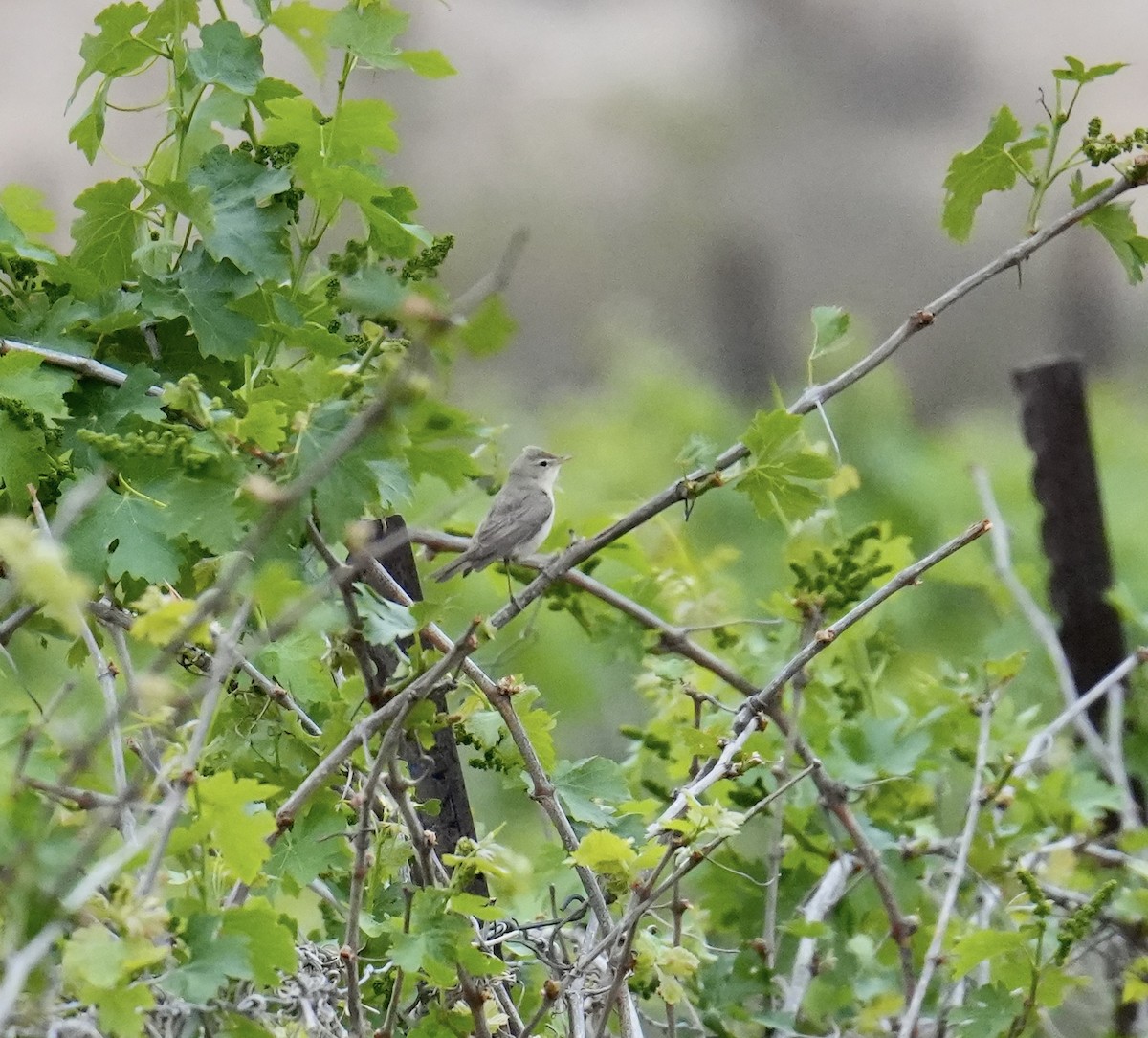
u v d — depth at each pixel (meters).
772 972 7.68
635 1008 6.87
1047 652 9.94
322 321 7.06
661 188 36.97
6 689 7.34
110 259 7.12
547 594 8.99
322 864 6.11
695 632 9.14
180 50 7.02
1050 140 7.43
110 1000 4.38
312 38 7.37
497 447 9.09
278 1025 5.22
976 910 8.16
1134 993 7.26
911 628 13.69
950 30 38.81
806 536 8.96
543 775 6.02
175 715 5.36
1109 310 34.72
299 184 7.25
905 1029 6.81
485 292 4.39
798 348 34.88
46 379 6.22
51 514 6.56
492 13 38.78
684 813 6.90
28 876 4.35
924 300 36.06
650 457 18.58
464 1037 5.84
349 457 5.27
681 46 38.88
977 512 17.50
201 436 5.35
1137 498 19.38
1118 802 8.17
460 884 5.82
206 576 6.02
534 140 36.78
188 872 5.26
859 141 38.25
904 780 8.66
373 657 6.53
